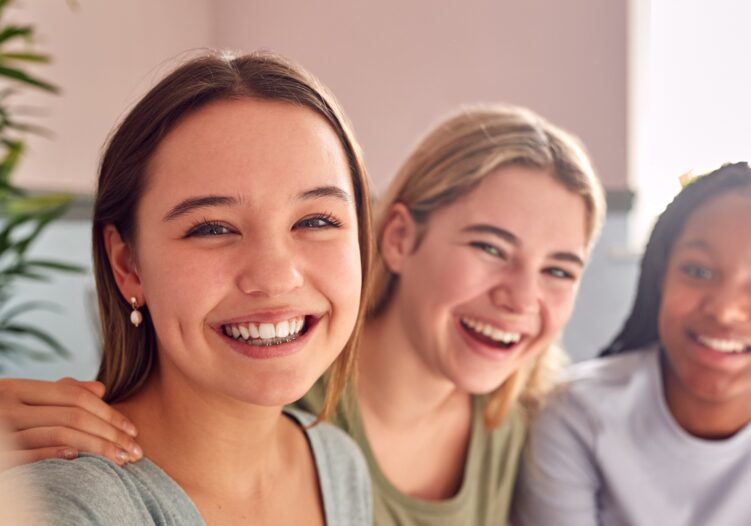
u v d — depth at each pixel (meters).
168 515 0.82
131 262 0.86
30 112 3.21
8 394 0.86
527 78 3.87
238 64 0.83
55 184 3.78
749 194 1.28
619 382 1.41
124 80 4.18
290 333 0.82
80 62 3.91
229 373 0.81
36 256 3.41
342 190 0.84
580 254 1.28
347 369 1.02
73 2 2.71
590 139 3.68
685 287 1.33
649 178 3.26
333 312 0.84
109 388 0.92
